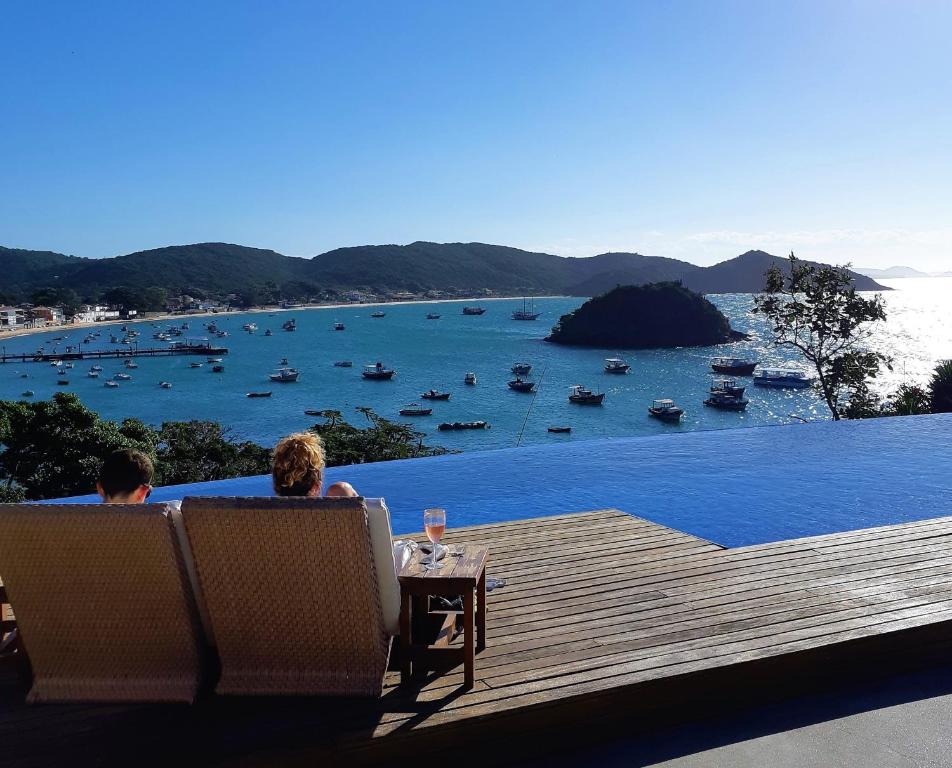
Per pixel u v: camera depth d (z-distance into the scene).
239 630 2.33
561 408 57.88
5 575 2.28
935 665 2.94
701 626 2.89
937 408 13.16
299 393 67.88
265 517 2.16
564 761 2.30
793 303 17.05
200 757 2.05
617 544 4.13
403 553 2.62
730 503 6.16
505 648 2.72
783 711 2.60
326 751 2.09
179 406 61.28
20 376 81.94
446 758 2.22
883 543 4.03
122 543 2.20
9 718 2.30
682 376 75.44
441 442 45.78
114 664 2.38
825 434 9.41
